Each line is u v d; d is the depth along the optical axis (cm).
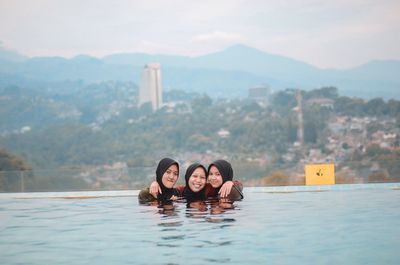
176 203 567
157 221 431
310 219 435
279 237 350
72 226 422
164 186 591
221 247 320
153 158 6241
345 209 512
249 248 317
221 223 412
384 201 604
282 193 784
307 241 337
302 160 5791
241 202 579
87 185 1009
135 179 1021
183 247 322
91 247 331
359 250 309
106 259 297
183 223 416
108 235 372
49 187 999
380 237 349
